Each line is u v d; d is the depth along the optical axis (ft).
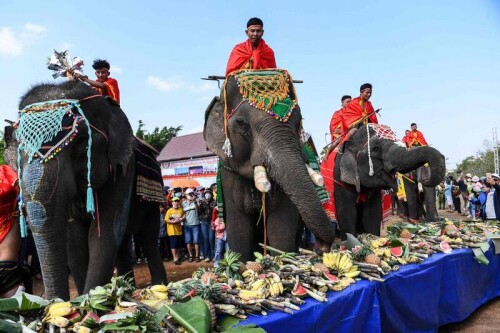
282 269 10.94
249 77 14.52
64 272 10.75
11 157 12.10
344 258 11.72
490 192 37.50
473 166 154.20
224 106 15.10
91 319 7.28
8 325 6.76
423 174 21.15
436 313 14.37
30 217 10.60
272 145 13.41
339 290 10.48
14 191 11.52
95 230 13.61
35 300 7.93
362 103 23.57
